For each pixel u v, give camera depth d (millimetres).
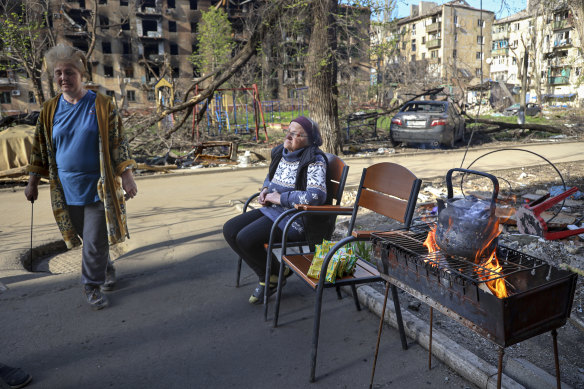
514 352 2568
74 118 3104
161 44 58375
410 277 2080
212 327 3021
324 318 3115
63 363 2607
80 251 5012
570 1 14844
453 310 1831
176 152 13094
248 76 19328
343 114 17406
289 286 3686
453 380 2355
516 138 16391
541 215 4895
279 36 11711
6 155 8969
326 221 3205
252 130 19125
